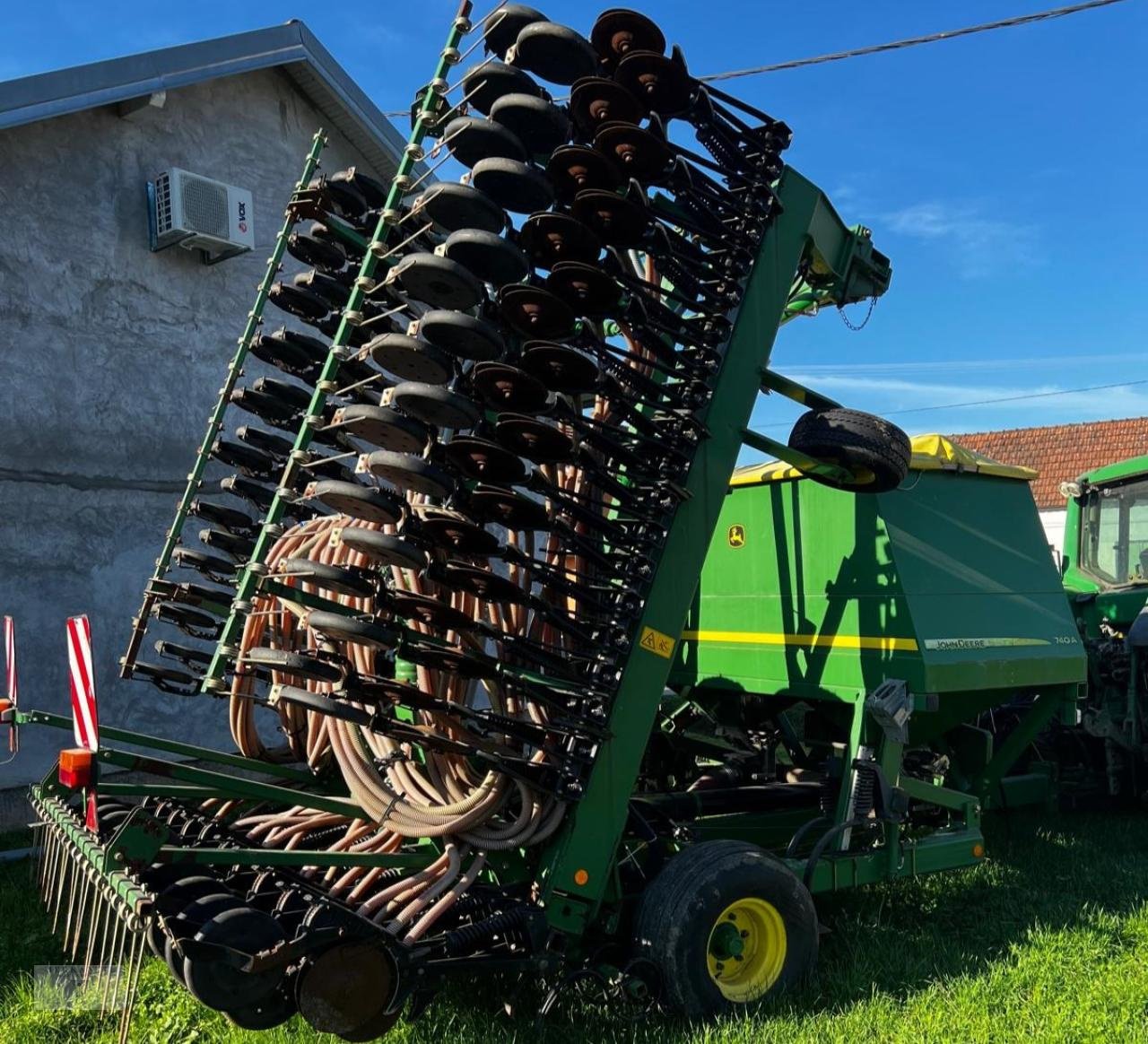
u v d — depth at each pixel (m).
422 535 3.48
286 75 8.56
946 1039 3.58
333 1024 3.16
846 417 4.61
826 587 5.35
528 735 3.76
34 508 6.85
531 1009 3.88
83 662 3.55
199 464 5.12
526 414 3.57
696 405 4.20
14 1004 3.89
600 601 3.98
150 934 3.08
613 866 3.93
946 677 4.95
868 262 5.17
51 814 4.32
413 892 3.50
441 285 3.29
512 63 3.73
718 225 4.32
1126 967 4.30
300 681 4.61
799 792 5.62
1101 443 23.86
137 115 7.52
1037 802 6.98
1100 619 7.80
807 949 4.13
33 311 6.90
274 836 4.14
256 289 8.30
